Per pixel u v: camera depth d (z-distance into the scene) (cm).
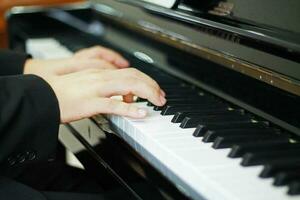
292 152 58
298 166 53
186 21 85
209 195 51
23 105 72
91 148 87
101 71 80
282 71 71
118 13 130
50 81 79
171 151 59
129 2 104
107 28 145
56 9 157
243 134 64
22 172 99
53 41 145
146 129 67
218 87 87
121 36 134
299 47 62
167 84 92
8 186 75
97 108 72
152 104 78
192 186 54
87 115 74
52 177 103
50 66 104
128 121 70
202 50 92
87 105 73
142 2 98
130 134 70
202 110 75
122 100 79
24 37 151
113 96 77
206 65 92
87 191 98
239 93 82
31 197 74
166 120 71
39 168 104
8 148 72
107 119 77
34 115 72
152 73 102
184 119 69
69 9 158
